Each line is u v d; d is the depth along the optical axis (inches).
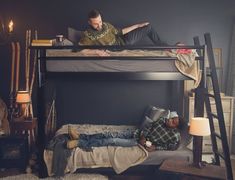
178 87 198.2
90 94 199.2
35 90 195.5
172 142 150.2
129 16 194.2
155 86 199.0
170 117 157.9
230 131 183.5
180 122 157.5
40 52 148.1
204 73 147.4
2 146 161.3
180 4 194.5
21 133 173.0
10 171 160.4
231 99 181.8
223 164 167.6
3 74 195.9
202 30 196.5
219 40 197.6
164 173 140.5
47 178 148.8
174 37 196.1
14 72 193.0
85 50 145.8
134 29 172.2
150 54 147.0
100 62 145.2
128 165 146.0
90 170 151.2
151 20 194.7
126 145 150.6
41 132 149.8
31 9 192.7
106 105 200.1
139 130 165.8
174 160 142.8
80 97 199.0
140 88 199.2
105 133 171.0
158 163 147.2
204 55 145.7
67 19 193.6
